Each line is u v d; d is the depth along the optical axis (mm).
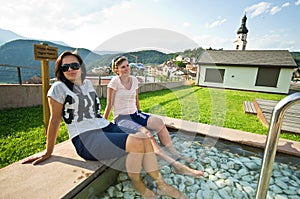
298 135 2797
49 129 1526
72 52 1563
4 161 1853
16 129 2779
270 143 923
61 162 1566
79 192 1324
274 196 1691
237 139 2443
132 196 1606
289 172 2043
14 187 1240
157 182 1632
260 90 13891
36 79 5195
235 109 5418
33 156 1609
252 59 14977
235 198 1662
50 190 1229
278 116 870
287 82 12930
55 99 1439
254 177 1957
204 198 1649
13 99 4262
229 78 14891
